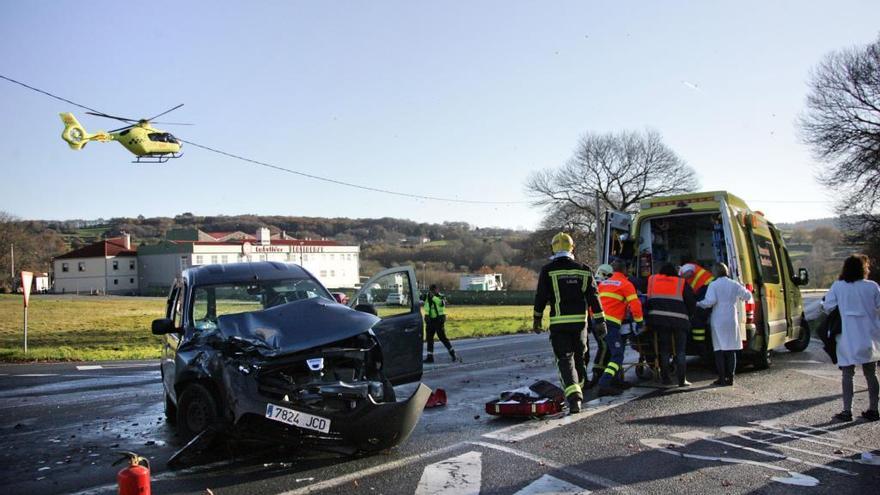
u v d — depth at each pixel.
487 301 61.09
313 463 5.75
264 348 5.78
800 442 6.07
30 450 6.55
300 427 5.50
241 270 7.72
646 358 9.95
